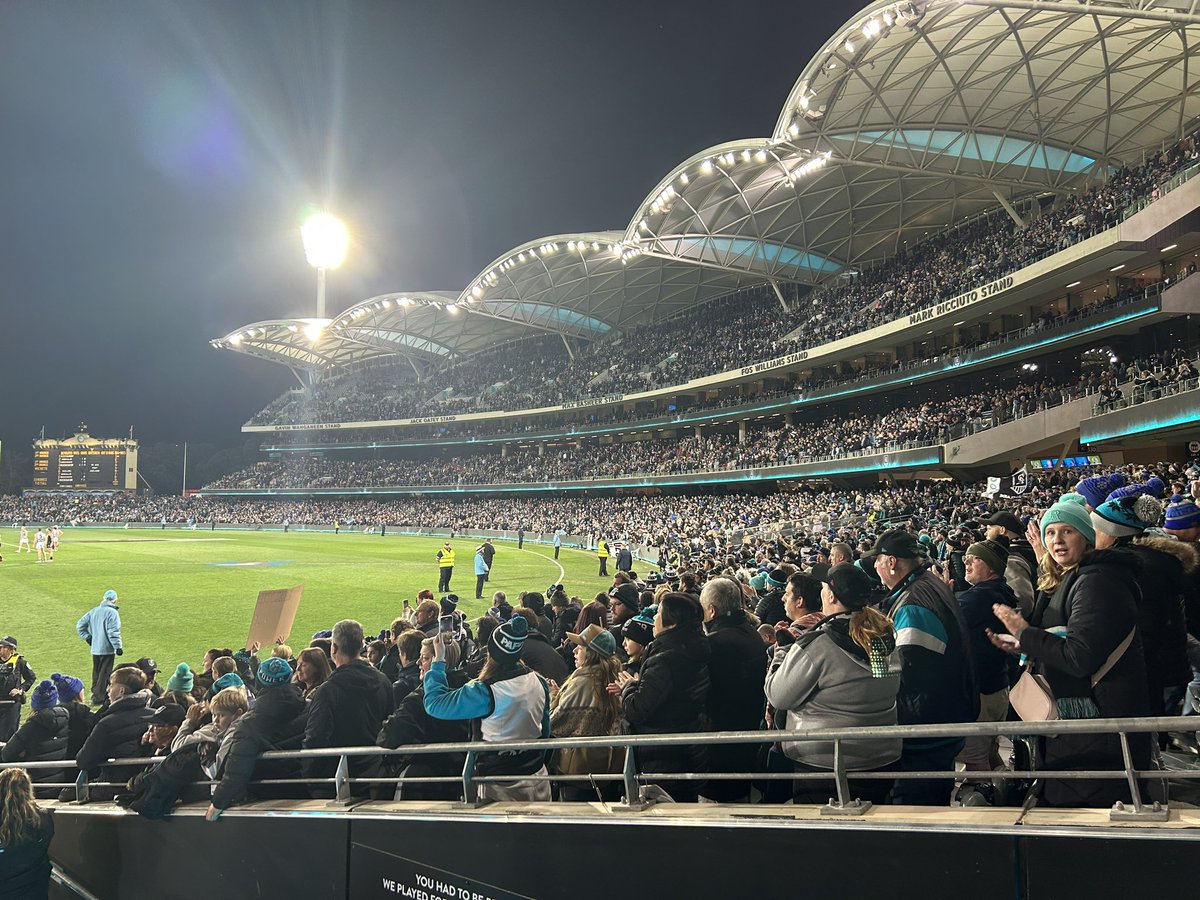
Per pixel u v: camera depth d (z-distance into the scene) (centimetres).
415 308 8712
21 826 587
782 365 5641
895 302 4766
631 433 7900
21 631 2077
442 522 8075
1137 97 3506
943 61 3391
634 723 502
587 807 465
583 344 9088
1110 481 446
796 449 5281
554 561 4556
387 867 523
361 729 596
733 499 5328
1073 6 2612
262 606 1134
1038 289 3722
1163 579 409
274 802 592
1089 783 357
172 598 2712
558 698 573
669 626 517
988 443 3781
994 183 4284
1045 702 372
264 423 11794
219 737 635
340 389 11750
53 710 839
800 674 408
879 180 4859
